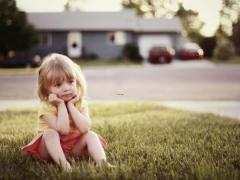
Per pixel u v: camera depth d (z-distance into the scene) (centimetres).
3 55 3250
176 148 479
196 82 1803
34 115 830
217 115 812
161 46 3672
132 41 4662
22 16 3244
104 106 965
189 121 709
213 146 487
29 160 427
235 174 364
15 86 1670
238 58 4475
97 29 4272
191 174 371
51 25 4247
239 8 1938
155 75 2233
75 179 357
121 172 371
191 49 4288
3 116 819
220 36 4994
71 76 416
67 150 426
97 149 406
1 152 460
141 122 697
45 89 423
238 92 1401
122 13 4512
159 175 374
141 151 470
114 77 2092
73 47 4297
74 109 418
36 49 4203
